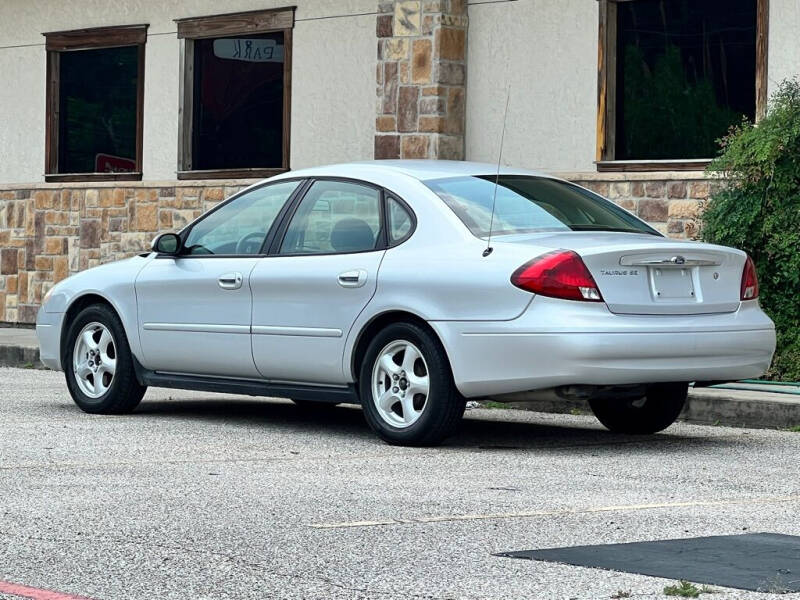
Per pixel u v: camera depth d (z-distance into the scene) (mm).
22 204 22812
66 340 12148
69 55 22844
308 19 20016
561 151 17469
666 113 16766
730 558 6168
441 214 10062
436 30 17844
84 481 8242
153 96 21719
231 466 8938
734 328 9891
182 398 13500
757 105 15828
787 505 7730
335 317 10297
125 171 22188
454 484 8320
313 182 10930
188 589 5621
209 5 21031
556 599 5441
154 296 11492
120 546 6438
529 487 8242
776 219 13828
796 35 15539
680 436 10969
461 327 9602
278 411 12398
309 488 8102
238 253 11109
